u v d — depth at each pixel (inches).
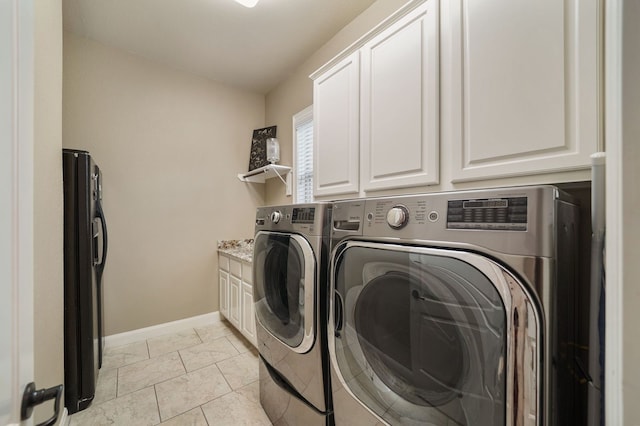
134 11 76.2
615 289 13.8
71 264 62.3
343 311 39.8
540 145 31.0
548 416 21.9
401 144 47.6
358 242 37.5
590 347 23.8
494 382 23.8
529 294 22.3
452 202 28.0
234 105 120.0
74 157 63.4
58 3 53.9
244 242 119.3
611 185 14.3
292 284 50.4
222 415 61.0
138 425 58.2
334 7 76.1
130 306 96.1
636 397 12.9
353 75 58.6
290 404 51.3
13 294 16.8
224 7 75.3
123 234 94.8
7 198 16.2
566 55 29.2
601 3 27.3
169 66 104.0
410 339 31.3
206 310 112.6
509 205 23.9
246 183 123.5
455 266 26.8
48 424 18.3
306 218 47.6
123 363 82.0
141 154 98.1
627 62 13.4
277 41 90.7
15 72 17.3
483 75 36.4
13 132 17.0
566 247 24.9
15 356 16.9
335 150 63.9
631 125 13.2
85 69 87.4
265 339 60.4
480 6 36.8
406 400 31.7
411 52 45.9
